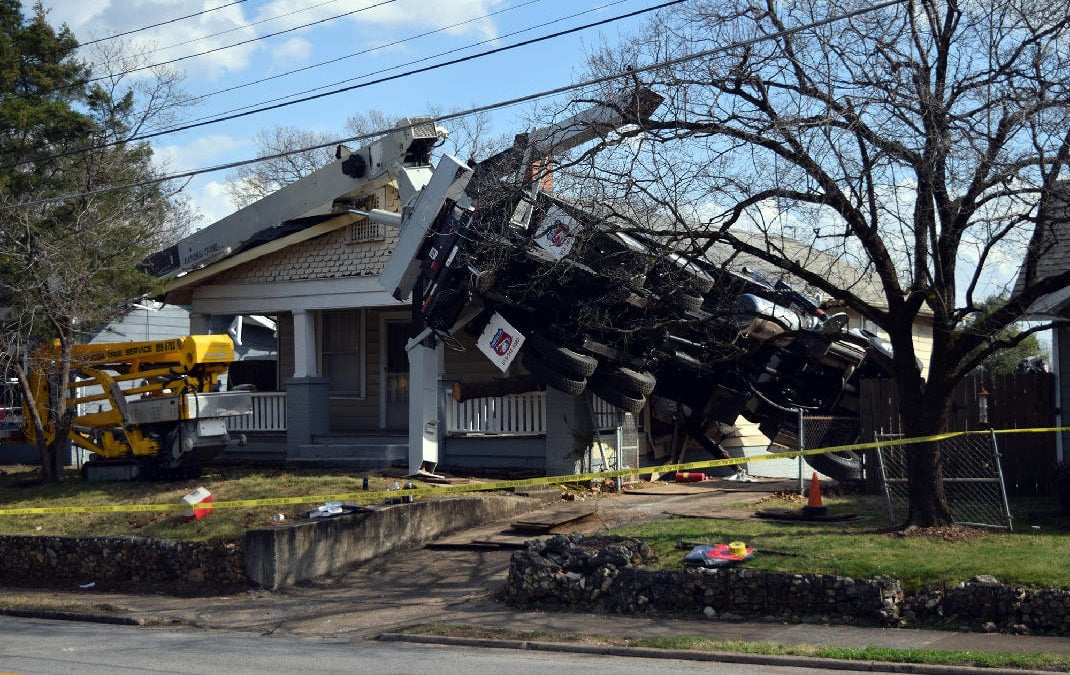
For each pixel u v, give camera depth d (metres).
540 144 18.95
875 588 13.33
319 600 16.48
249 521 18.69
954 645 11.97
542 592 15.36
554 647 12.84
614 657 12.32
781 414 22.06
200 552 17.84
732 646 12.23
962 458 19.89
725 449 28.89
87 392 29.88
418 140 22.64
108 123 25.39
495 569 17.44
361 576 17.86
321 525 17.84
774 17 16.27
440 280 21.06
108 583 18.45
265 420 28.05
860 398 21.86
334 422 30.08
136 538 18.52
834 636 12.72
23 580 19.20
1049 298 20.02
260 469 25.19
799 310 21.42
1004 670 10.73
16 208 23.22
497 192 19.45
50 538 19.16
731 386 22.17
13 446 31.89
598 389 21.61
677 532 16.62
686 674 11.08
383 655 12.61
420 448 22.98
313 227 27.14
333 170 24.17
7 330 24.08
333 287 26.78
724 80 16.38
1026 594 12.63
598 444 23.53
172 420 22.73
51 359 24.22
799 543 15.41
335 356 30.23
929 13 15.59
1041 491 20.45
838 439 22.05
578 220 18.06
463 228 20.56
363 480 21.38
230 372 34.50
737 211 16.11
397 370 29.30
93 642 13.84
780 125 15.42
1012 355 40.56
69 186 24.67
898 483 19.59
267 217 25.84
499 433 24.50
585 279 20.02
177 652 12.95
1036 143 14.88
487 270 19.98
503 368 21.00
